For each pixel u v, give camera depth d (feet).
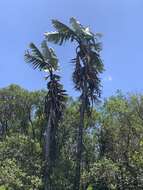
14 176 119.14
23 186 119.44
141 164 125.49
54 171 127.85
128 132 150.51
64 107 114.62
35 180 120.98
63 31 107.55
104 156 148.25
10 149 137.28
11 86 186.50
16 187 118.11
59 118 114.11
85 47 107.24
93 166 128.26
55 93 113.39
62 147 158.61
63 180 131.44
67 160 145.18
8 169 120.98
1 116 185.68
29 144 138.21
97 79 107.34
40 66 112.98
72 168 142.51
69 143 160.97
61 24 107.55
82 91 107.04
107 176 124.98
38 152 138.92
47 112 114.11
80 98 107.45
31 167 130.00
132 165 126.00
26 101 183.42
